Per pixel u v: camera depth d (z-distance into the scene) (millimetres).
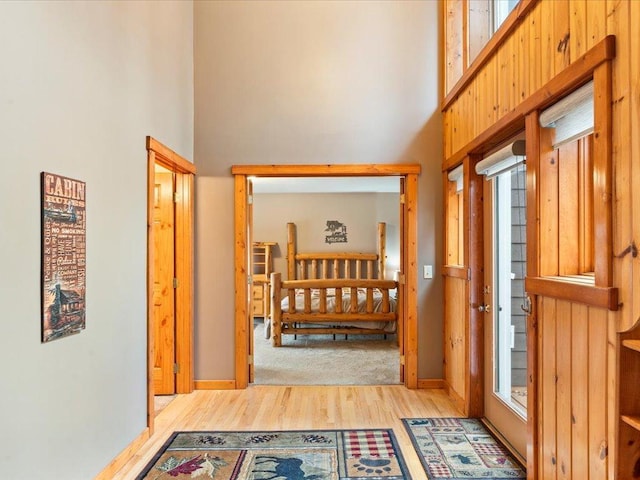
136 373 2750
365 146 3980
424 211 3969
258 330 6766
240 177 3990
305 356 5066
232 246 3979
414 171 3945
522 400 2822
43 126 1835
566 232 2084
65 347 1983
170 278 3836
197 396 3734
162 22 3225
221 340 3943
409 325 3939
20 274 1688
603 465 1587
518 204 2883
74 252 2047
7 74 1629
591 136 2094
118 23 2518
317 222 8109
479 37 3477
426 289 3955
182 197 3865
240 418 3236
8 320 1620
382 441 2830
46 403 1840
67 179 1992
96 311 2268
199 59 4000
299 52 4008
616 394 1495
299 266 7996
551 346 1980
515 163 2562
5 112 1616
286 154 3996
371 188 7363
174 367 3812
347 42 4000
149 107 2984
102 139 2340
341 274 8016
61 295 1939
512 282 2916
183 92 3727
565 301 1855
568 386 1834
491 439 2852
